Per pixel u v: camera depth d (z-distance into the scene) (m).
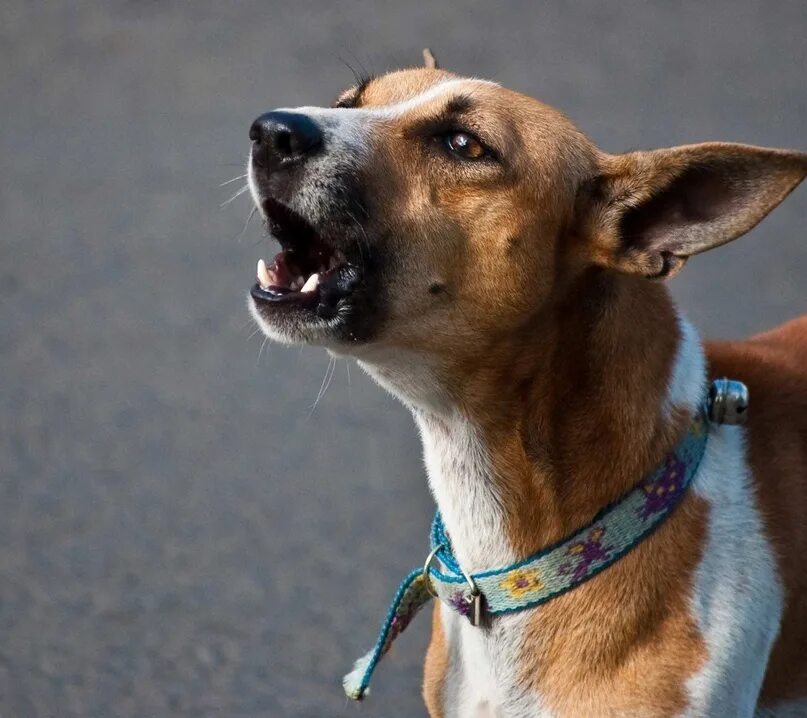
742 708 4.89
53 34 16.84
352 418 9.38
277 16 17.28
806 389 5.41
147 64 15.84
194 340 10.39
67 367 9.99
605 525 4.87
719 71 15.84
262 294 5.12
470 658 5.21
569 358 4.99
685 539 4.89
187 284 11.26
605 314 4.99
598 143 13.48
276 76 15.23
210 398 9.60
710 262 11.88
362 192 5.05
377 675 6.93
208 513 8.23
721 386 5.08
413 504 8.36
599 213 5.16
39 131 14.31
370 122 5.17
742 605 4.89
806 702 5.25
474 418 5.07
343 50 15.98
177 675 6.86
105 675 6.84
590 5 18.03
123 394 9.62
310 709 6.66
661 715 4.78
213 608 7.38
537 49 16.30
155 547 7.90
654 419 4.91
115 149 13.82
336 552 7.88
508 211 5.06
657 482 4.88
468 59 15.82
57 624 7.23
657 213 5.13
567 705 4.91
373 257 5.06
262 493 8.45
